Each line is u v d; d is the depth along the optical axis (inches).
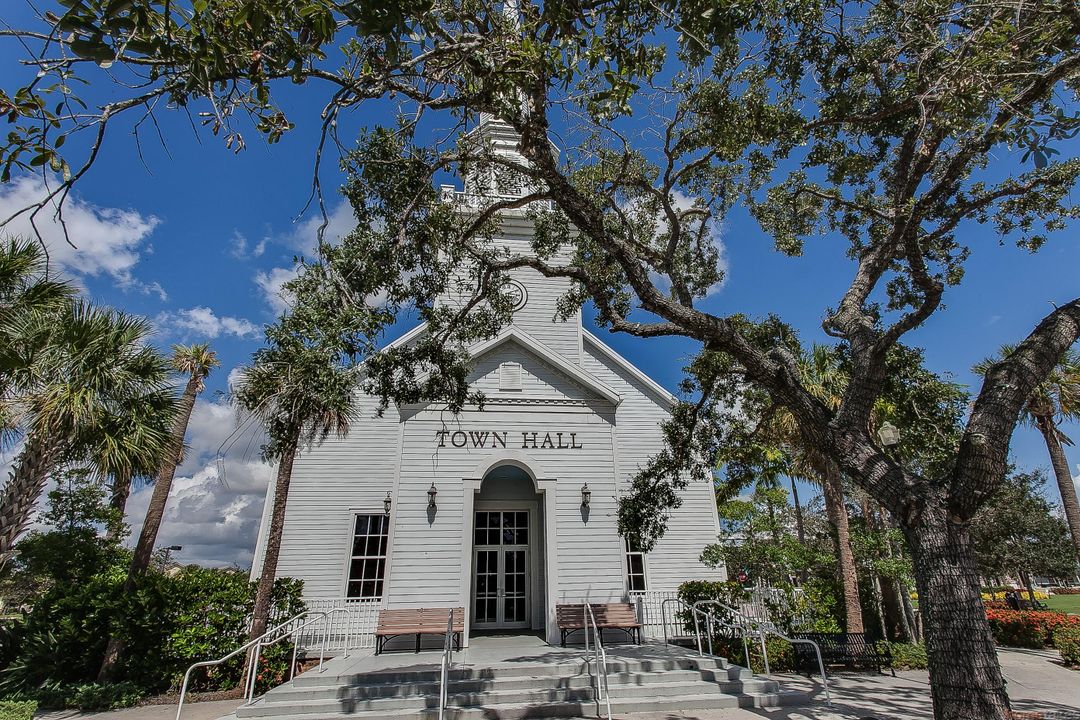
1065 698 430.3
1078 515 703.1
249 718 370.6
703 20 199.6
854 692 447.8
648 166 443.8
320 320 270.2
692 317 315.0
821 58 329.1
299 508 649.0
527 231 796.0
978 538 1144.8
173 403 460.8
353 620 593.0
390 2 128.3
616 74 210.2
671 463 462.0
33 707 344.8
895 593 776.9
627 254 317.7
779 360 320.8
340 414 528.7
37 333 385.7
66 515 695.1
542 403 624.1
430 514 567.2
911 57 322.7
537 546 668.1
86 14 113.4
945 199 392.5
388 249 314.8
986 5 242.7
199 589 519.2
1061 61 245.9
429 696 387.5
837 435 286.5
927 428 426.0
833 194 408.8
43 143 121.2
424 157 338.6
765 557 673.0
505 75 231.3
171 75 137.1
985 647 221.9
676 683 415.2
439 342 397.1
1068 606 1731.1
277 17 133.6
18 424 362.6
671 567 684.1
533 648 515.8
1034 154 262.5
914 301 429.4
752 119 330.0
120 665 492.1
